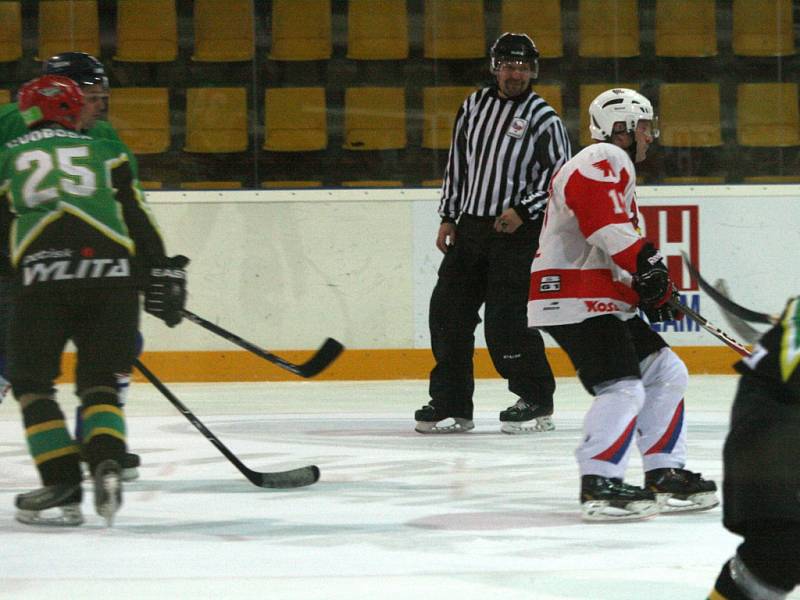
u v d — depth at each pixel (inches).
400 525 418.3
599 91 953.5
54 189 411.5
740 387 256.1
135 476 512.1
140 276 421.4
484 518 430.6
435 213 909.2
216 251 905.5
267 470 538.6
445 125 942.4
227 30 933.8
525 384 650.8
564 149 664.4
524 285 650.8
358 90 937.5
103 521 426.3
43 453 413.1
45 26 938.7
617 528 413.7
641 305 433.1
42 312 413.1
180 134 932.6
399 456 573.9
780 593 249.8
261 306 905.5
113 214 417.4
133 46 933.8
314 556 371.2
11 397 812.0
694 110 949.8
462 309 660.1
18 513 418.6
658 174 949.8
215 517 433.1
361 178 940.6
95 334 414.0
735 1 947.3
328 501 462.9
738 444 248.4
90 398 411.2
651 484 441.4
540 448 597.3
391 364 910.4
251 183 934.4
